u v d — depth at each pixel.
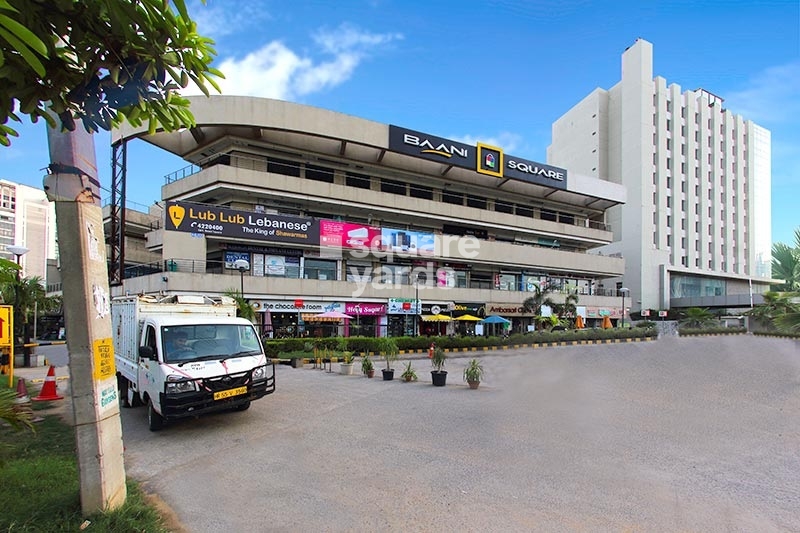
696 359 16.81
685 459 5.42
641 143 50.88
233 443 6.50
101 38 2.35
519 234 37.09
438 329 31.56
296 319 25.73
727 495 4.38
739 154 61.84
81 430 3.72
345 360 14.90
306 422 7.62
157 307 8.78
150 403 7.29
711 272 54.91
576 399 9.10
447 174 33.62
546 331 30.78
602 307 39.34
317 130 26.70
